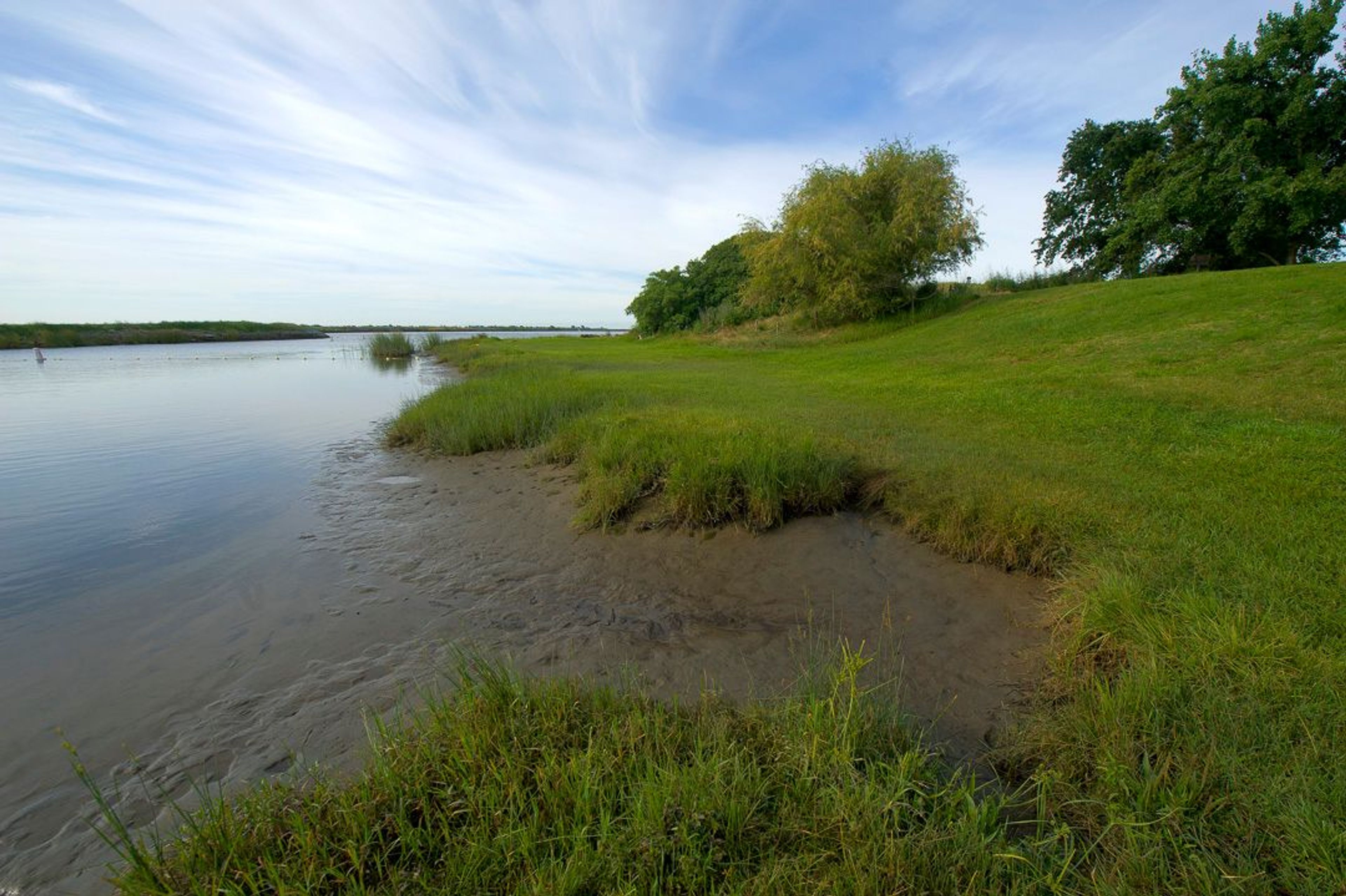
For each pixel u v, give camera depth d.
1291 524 4.69
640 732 2.94
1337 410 7.48
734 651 4.39
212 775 3.20
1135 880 2.22
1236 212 22.86
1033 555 5.05
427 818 2.49
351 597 5.44
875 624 4.67
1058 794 2.77
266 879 2.26
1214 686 3.07
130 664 4.36
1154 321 14.86
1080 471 6.33
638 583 5.64
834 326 29.67
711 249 53.56
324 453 11.62
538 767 2.71
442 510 7.95
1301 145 22.34
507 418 11.54
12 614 5.15
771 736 2.93
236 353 53.88
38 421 15.35
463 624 4.91
